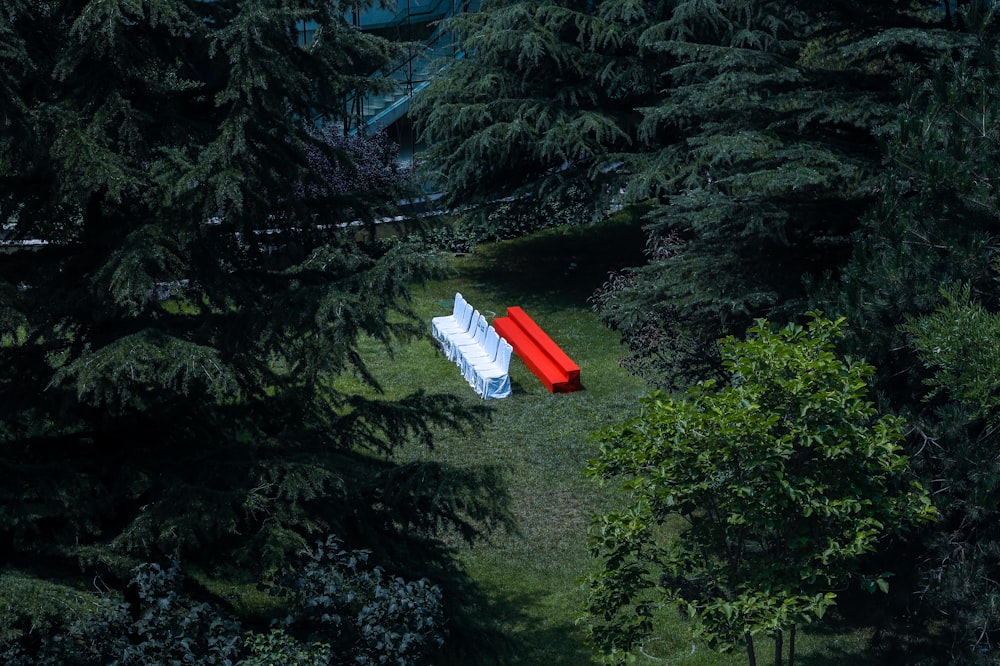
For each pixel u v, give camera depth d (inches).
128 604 358.3
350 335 387.9
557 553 576.4
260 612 494.9
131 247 375.9
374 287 397.7
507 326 880.9
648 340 665.0
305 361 412.8
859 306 444.8
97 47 373.1
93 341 401.4
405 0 1157.7
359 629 386.9
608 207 906.1
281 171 402.3
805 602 366.3
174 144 409.4
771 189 575.2
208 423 447.5
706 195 586.9
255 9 379.2
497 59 966.4
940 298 421.4
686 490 366.3
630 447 379.2
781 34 909.2
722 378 578.6
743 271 578.6
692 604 372.8
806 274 495.8
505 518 449.1
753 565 374.6
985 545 422.6
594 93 934.4
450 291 1010.7
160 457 421.7
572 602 531.2
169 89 425.1
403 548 445.4
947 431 422.0
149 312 421.7
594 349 860.6
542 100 926.4
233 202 387.5
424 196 468.8
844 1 603.5
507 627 509.7
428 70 1112.8
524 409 747.4
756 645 496.1
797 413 365.4
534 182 941.8
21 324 366.9
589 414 737.0
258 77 374.9
